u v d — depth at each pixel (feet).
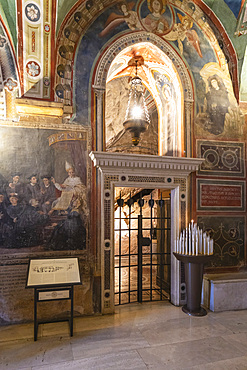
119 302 16.79
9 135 14.89
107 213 15.78
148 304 17.11
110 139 27.14
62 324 14.21
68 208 15.44
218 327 13.82
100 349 11.67
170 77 18.65
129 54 17.94
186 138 17.83
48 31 14.94
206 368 10.32
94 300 15.46
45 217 15.11
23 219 14.79
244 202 18.75
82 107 16.01
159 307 16.60
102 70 16.37
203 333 13.14
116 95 26.63
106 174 15.80
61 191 15.43
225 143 18.69
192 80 18.15
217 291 16.06
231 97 19.08
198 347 11.82
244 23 17.80
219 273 17.97
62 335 12.94
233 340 12.46
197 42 18.29
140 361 10.76
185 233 17.24
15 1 13.97
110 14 16.52
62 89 15.74
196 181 17.79
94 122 16.14
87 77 16.15
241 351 11.54
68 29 15.74
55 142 15.52
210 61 18.62
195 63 18.29
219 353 11.35
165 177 16.99
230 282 16.30
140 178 16.49
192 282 15.44
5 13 14.24
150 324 14.14
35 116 15.30
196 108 18.20
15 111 15.07
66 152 15.64
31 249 14.80
